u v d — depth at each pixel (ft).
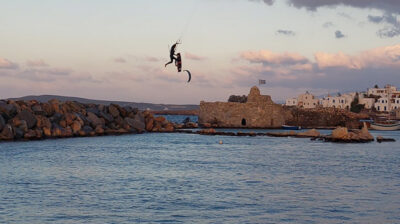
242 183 120.88
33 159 163.43
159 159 173.58
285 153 203.21
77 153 188.34
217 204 95.76
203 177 129.80
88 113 309.22
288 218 85.81
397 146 248.32
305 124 467.93
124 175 131.44
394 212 91.30
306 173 140.97
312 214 88.94
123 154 189.57
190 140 274.98
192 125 415.64
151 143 248.73
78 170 139.33
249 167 152.97
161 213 87.86
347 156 193.57
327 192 110.32
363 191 112.27
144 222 81.66
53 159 165.07
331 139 276.82
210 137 302.86
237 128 409.49
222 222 82.43
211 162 165.78
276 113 420.36
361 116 573.33
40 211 88.12
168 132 352.28
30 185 113.09
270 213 89.20
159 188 111.96
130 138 281.74
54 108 285.02
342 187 117.39
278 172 142.20
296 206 95.09
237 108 411.13
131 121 338.54
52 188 109.81
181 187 113.70
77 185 114.32
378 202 99.81
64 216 84.89
